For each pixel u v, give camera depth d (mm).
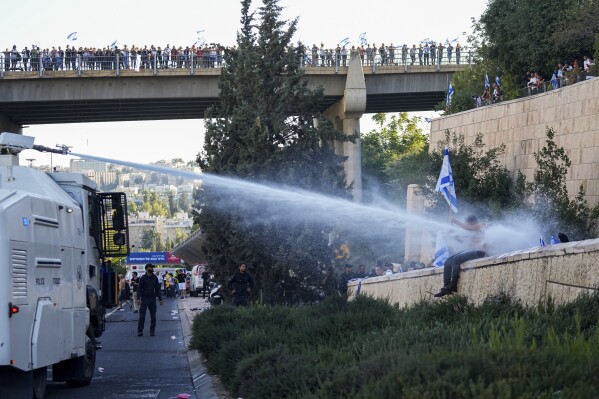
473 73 74688
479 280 20859
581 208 42125
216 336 27094
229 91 43469
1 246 16562
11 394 17484
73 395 21750
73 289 20906
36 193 19828
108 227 26344
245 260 40969
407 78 99062
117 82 93375
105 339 40000
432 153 52312
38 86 92688
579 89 43719
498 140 52062
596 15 58781
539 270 18250
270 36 42562
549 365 10750
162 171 31891
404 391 10758
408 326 18016
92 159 28547
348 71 95625
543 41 62562
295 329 22125
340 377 13492
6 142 21672
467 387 10328
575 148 43844
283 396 16234
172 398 21141
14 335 16797
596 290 15945
